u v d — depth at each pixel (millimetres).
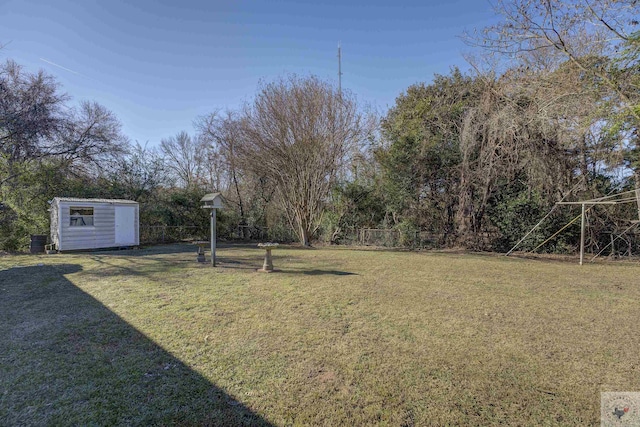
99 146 17203
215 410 2492
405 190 14578
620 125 9562
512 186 12992
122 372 3047
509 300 5531
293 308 4992
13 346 3609
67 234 11844
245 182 18734
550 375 3023
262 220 18234
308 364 3205
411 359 3320
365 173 16156
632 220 10867
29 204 13258
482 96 13031
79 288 6234
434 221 14492
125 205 13336
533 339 3855
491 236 13180
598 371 3105
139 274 7625
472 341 3779
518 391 2764
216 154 19453
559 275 7828
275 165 15078
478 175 13117
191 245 14961
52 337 3857
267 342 3717
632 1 8430
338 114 14703
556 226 12016
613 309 5066
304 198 15078
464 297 5707
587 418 2412
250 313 4738
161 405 2549
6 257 10500
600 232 11641
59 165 15297
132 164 17453
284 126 14523
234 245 15125
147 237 16391
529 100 11984
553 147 11688
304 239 15266
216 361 3264
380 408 2525
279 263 9500
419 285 6609
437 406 2553
